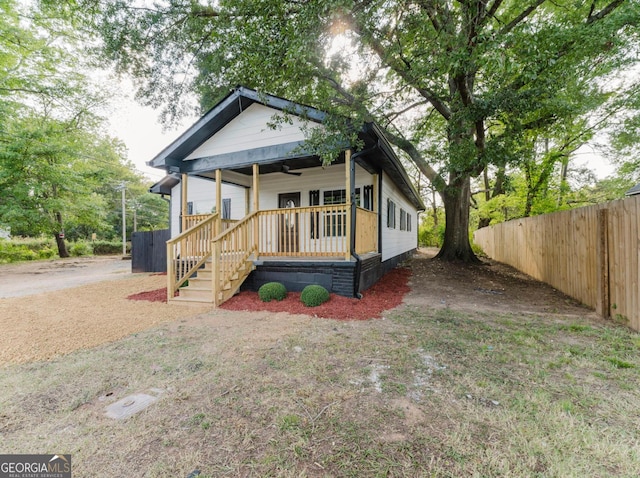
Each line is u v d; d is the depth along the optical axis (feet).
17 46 43.65
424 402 7.60
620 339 11.83
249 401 7.71
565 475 5.20
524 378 8.82
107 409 7.41
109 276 33.14
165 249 36.06
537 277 26.43
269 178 29.48
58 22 41.57
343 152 20.08
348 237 19.16
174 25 24.50
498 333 12.81
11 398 7.94
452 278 27.55
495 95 20.76
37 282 29.04
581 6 24.21
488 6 22.33
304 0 12.92
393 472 5.32
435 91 27.04
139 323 14.74
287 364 9.91
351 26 12.87
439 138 37.73
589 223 17.22
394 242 35.47
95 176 60.64
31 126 48.83
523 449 5.87
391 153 22.61
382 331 13.17
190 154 24.32
